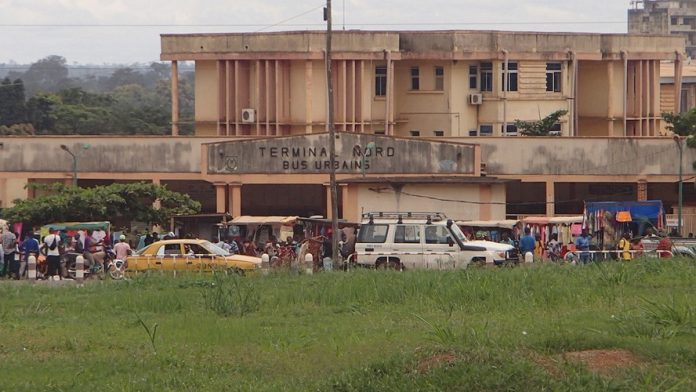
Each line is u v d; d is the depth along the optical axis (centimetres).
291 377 2748
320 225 7506
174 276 5178
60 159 9700
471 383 2397
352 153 9069
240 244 6981
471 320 3488
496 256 5838
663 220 7125
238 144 9200
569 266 4888
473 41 11306
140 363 2972
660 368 2622
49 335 3525
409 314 3781
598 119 11731
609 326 3238
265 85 11075
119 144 9675
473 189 8081
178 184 10162
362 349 3038
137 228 8125
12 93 15888
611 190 10075
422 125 11550
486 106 11400
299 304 4131
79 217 7738
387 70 11138
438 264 5806
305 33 10938
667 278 4438
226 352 3123
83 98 17912
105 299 4331
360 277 4588
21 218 7606
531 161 9500
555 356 2711
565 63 11444
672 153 9500
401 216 6012
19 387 2717
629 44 11662
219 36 11162
